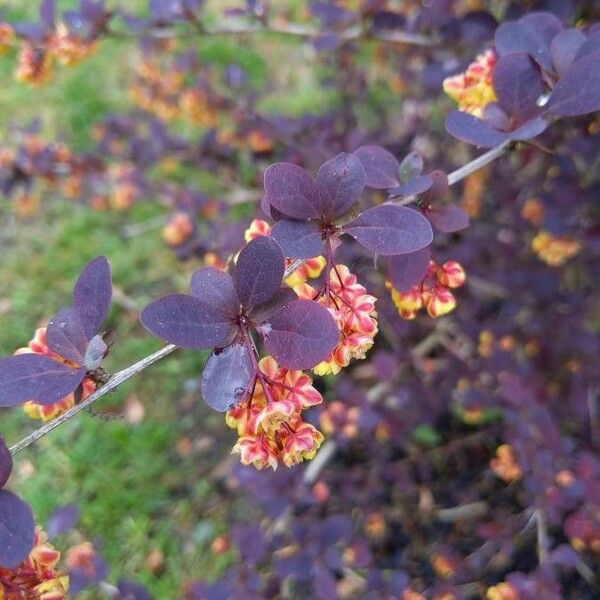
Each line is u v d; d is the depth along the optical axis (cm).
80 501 58
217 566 54
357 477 53
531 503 49
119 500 58
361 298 23
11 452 22
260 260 22
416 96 63
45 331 25
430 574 52
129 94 84
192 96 62
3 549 21
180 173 79
